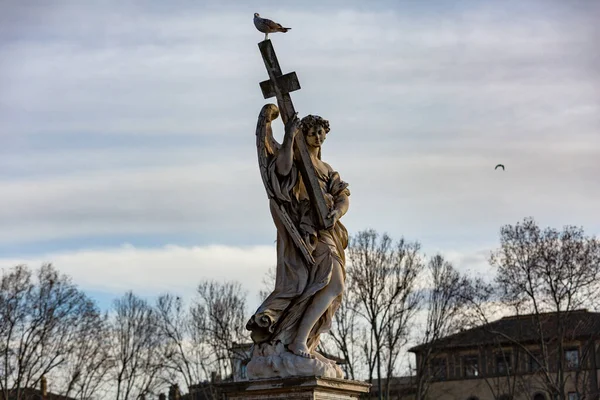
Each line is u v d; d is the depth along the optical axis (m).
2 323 59.28
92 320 62.34
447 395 73.38
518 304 57.62
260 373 11.94
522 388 66.12
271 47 12.93
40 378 59.41
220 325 60.25
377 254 56.91
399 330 56.69
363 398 55.72
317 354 12.16
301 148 12.68
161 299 65.81
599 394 65.12
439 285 58.91
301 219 12.60
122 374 65.19
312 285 12.33
